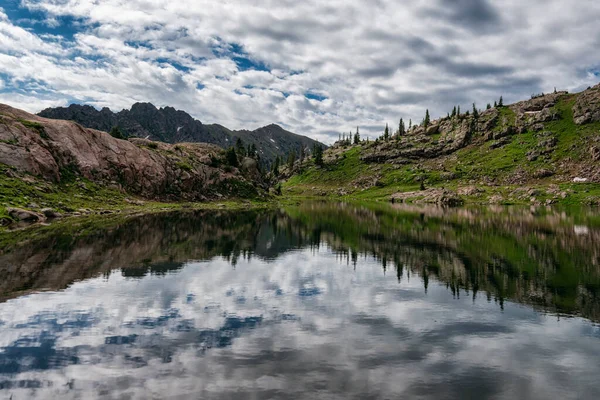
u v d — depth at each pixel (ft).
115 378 39.34
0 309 60.29
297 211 347.97
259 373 41.04
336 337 52.29
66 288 72.95
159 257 106.42
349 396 36.76
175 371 41.11
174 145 478.18
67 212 213.87
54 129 288.10
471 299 72.33
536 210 353.72
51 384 37.91
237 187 470.80
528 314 63.87
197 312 61.67
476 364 44.91
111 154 322.55
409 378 40.96
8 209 173.88
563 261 110.73
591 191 453.58
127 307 63.00
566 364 45.50
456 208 391.86
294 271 95.81
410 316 62.13
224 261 105.50
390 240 155.63
